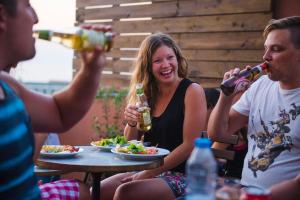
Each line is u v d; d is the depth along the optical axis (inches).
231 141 84.0
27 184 46.2
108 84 185.0
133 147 84.2
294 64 71.9
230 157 90.1
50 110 53.1
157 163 79.3
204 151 40.4
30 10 48.8
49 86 187.6
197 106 96.5
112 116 171.2
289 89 74.0
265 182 72.7
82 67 49.9
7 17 46.1
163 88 101.5
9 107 44.4
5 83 47.1
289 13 132.5
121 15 179.3
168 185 88.0
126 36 177.8
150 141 101.4
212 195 38.9
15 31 46.8
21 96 51.2
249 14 139.5
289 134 71.8
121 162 78.0
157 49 100.2
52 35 53.3
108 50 49.7
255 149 76.6
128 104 107.9
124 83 178.5
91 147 96.1
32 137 48.6
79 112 53.2
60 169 75.2
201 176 39.6
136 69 105.3
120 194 86.3
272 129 74.6
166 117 98.8
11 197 44.1
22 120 46.3
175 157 93.7
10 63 48.4
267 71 75.0
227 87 77.1
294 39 71.3
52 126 53.7
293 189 55.9
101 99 173.9
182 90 99.1
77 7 195.9
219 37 147.9
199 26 153.4
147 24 170.1
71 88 52.4
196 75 154.6
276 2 135.1
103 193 97.6
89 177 128.9
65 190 80.7
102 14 186.4
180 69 104.7
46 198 76.6
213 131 82.0
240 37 142.3
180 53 104.3
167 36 104.4
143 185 86.3
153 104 102.7
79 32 47.2
